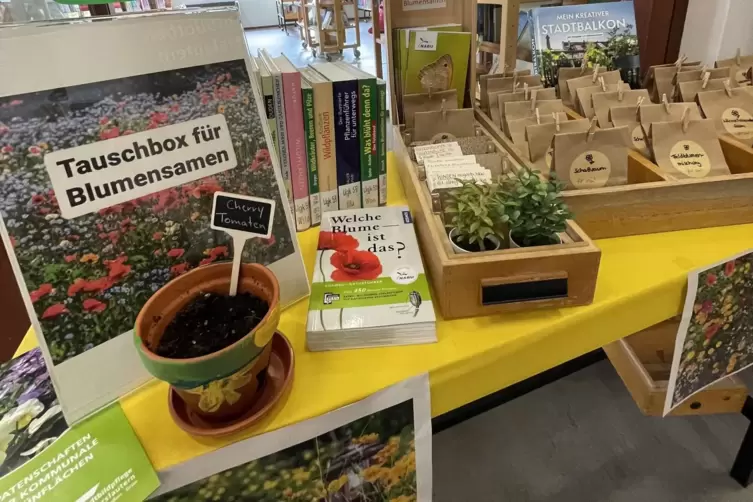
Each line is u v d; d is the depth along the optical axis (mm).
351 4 7082
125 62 699
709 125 1157
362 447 793
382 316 817
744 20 1680
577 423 1747
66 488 621
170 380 605
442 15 1411
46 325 668
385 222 1080
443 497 1542
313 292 875
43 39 634
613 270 986
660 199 1049
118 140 704
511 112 1300
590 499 1508
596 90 1365
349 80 1055
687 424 1707
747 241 1056
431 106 1359
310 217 1159
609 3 1635
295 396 745
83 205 684
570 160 1084
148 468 662
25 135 638
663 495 1499
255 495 747
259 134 839
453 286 846
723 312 1097
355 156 1137
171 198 757
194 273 735
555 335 880
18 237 643
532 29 1608
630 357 1598
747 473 1487
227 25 788
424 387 793
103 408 722
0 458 643
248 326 673
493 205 884
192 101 763
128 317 734
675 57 1883
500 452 1671
